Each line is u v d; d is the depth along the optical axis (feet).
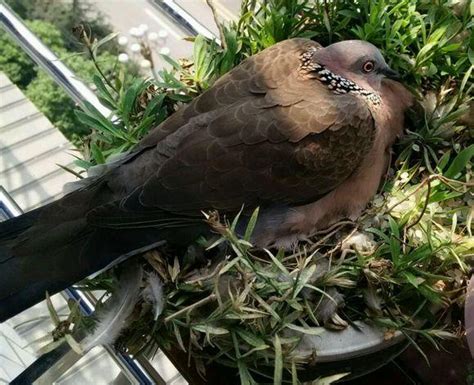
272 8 1.43
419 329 1.18
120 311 1.13
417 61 1.33
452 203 1.27
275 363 1.06
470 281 1.14
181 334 1.19
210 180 1.16
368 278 1.15
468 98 1.30
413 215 1.21
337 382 1.27
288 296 1.09
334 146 1.17
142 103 1.38
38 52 2.10
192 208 1.16
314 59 1.25
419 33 1.39
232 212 1.18
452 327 1.21
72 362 1.23
